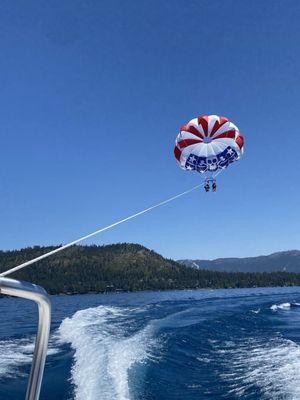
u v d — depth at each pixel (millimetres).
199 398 10219
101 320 27891
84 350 16266
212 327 22547
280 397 9914
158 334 20094
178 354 15211
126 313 33781
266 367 12844
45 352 1793
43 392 11117
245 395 10273
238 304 45031
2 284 1630
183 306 42688
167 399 10039
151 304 47625
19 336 21828
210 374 12430
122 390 10172
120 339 18609
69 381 11969
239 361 14039
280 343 17250
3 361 15164
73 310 43938
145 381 11336
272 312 34938
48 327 1776
